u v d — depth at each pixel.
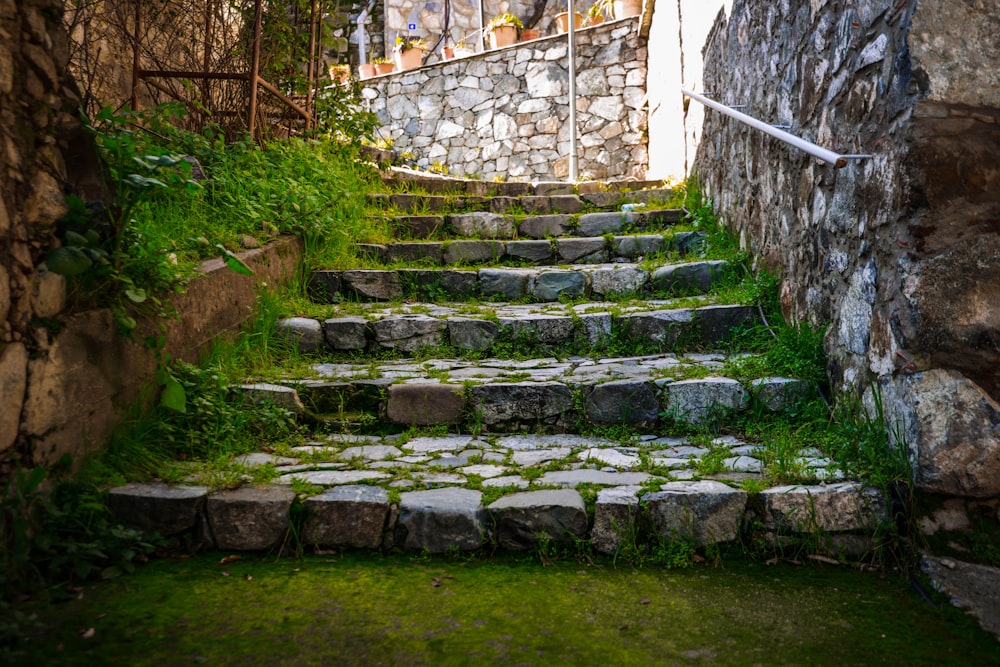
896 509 2.10
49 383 1.97
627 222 5.25
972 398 2.09
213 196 3.64
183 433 2.51
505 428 2.95
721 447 2.63
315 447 2.69
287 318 3.58
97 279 2.27
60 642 1.54
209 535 2.08
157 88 4.42
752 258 3.97
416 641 1.61
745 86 4.05
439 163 9.52
